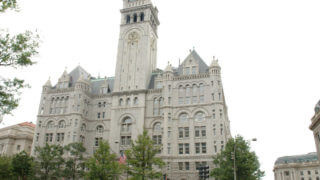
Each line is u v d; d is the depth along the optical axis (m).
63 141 83.00
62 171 66.69
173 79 80.50
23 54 27.84
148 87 88.06
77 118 84.06
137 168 49.88
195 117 75.19
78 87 87.62
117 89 87.44
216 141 69.81
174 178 69.88
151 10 98.12
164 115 76.38
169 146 73.00
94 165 53.38
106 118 87.12
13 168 54.69
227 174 54.78
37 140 85.75
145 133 55.12
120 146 79.94
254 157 58.59
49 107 89.62
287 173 143.38
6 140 96.56
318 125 56.38
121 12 98.94
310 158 141.38
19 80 28.80
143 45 91.12
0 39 27.27
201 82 77.88
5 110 28.14
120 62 91.00
